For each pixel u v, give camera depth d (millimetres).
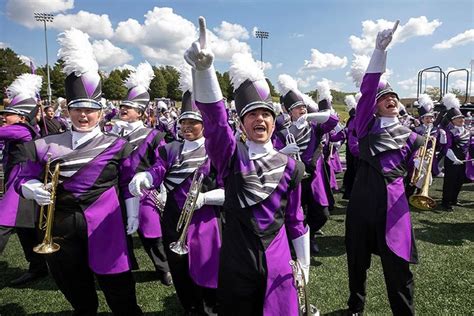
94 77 2520
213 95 1759
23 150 2408
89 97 2479
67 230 2445
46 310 3322
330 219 6086
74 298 2627
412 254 2617
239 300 1882
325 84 5910
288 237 2109
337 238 5133
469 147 6793
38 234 2549
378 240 2668
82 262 2547
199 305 3104
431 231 5312
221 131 1845
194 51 1623
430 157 3893
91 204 2467
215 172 2928
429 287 3531
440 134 6574
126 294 2627
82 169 2424
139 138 3812
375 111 2859
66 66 2471
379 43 2461
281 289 1846
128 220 2684
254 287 1873
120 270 2514
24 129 3664
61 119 7902
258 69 1958
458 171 6453
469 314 3041
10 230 3654
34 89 4164
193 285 3051
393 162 2703
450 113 6707
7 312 3287
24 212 3650
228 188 1987
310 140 4668
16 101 3926
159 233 3760
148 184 2656
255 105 1896
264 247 1871
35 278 3959
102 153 2500
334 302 3326
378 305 3246
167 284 3809
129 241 2652
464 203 7070
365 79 2572
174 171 2957
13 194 3652
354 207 2793
